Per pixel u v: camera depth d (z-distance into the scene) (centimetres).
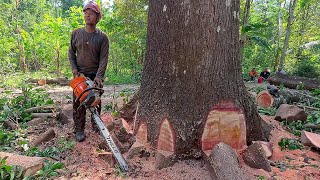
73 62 373
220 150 284
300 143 398
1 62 1454
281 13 2091
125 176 283
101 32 366
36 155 328
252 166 307
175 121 319
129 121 409
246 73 1752
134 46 1648
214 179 276
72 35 368
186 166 305
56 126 449
